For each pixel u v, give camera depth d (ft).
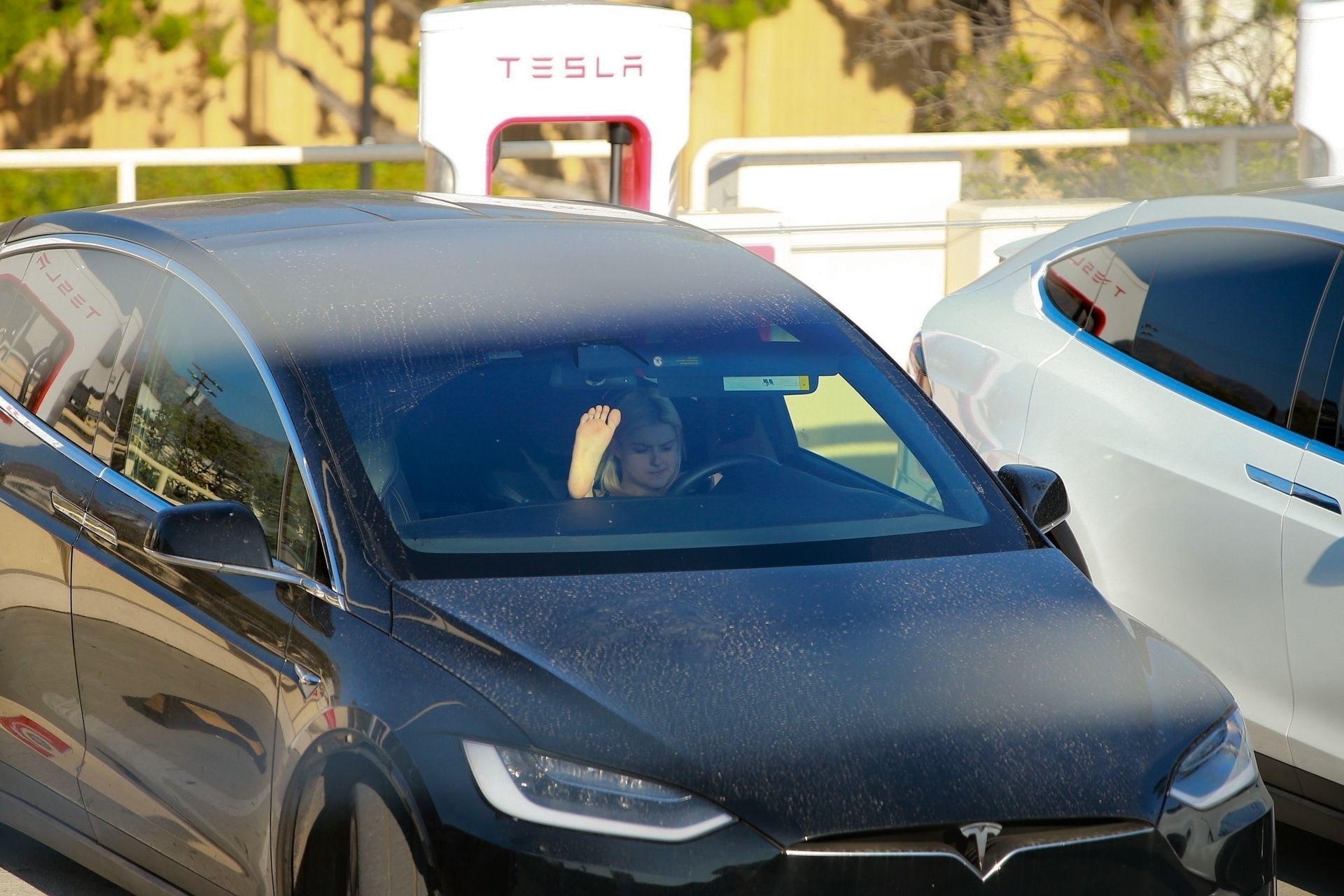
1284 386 60.08
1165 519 61.72
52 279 56.08
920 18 184.96
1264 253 62.90
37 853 60.23
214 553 42.75
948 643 41.78
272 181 139.74
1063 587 45.57
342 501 43.80
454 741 38.11
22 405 54.60
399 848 38.40
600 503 46.55
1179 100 170.19
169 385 49.90
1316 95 109.60
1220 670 59.98
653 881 36.47
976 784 38.37
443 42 92.12
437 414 46.85
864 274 133.90
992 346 70.33
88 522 49.85
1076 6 176.55
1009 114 171.22
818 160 137.18
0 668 53.62
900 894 37.19
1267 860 41.24
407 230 54.85
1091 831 38.75
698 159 125.29
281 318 48.42
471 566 42.96
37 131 165.48
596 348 50.34
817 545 45.96
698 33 171.73
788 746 38.11
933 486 50.11
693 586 43.06
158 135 169.48
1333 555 56.24
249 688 43.39
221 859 45.03
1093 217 71.26
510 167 163.32
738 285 55.77
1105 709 40.91
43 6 154.30
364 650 40.88
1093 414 65.16
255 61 173.47
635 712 38.22
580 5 93.09
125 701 48.26
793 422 51.60
